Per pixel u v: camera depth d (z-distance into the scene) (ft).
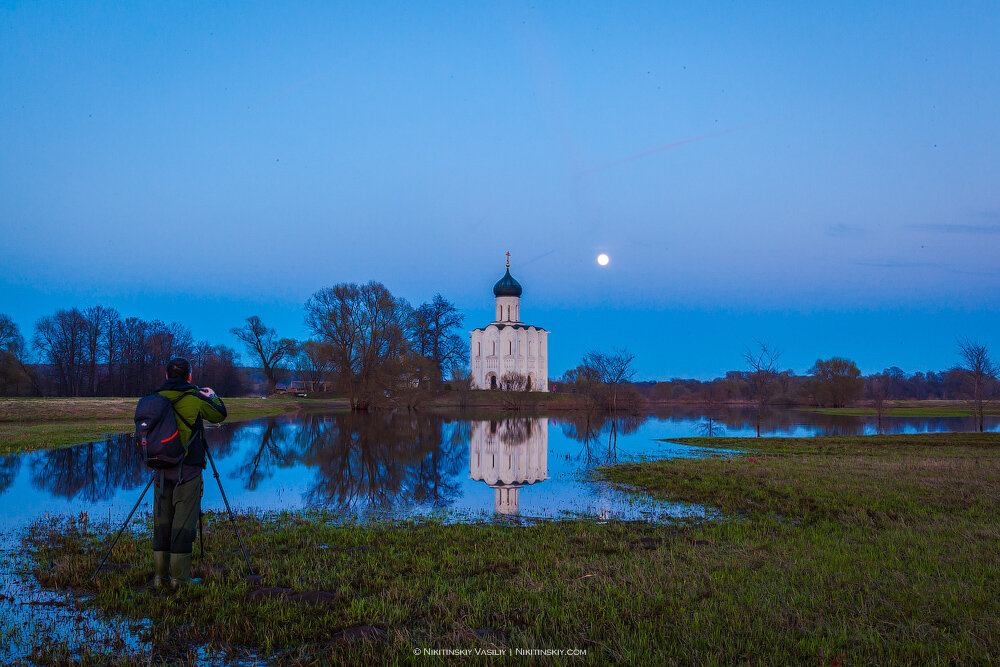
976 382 124.67
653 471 59.72
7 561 27.09
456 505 43.91
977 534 30.37
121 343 273.54
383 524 36.32
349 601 21.49
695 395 320.29
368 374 187.73
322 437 104.68
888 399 311.06
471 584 23.30
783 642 17.71
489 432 120.16
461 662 16.80
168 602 21.04
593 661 16.69
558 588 22.49
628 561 25.96
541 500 45.73
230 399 226.58
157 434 22.40
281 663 17.02
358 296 186.39
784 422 165.78
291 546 30.19
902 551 27.27
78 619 20.10
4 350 205.36
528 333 336.08
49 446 78.18
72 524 35.06
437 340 272.92
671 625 18.90
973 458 69.82
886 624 18.78
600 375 213.05
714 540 30.55
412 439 102.89
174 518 22.86
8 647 18.01
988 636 17.57
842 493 43.78
